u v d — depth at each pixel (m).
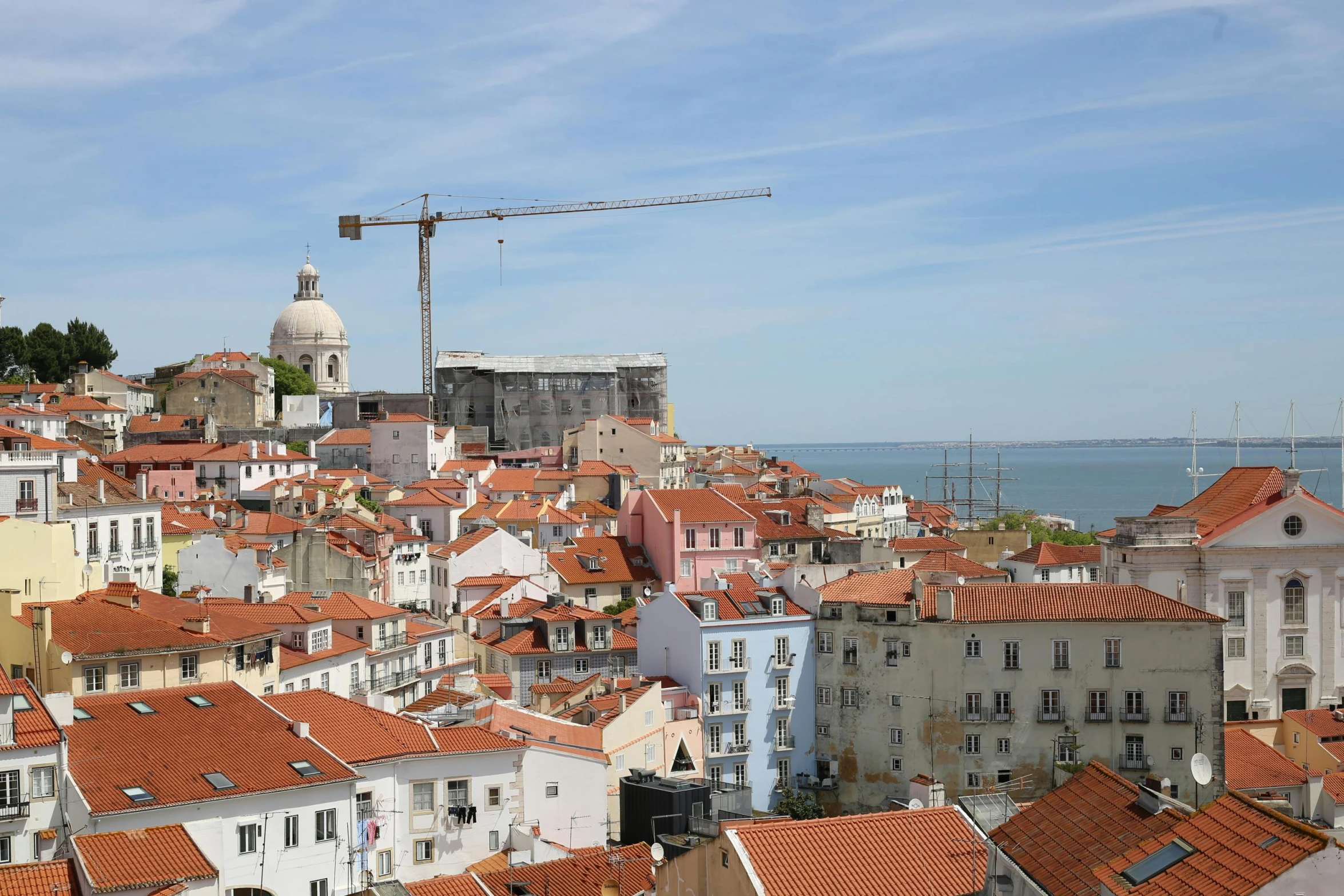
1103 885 44.97
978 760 120.19
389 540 194.00
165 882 66.94
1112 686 119.44
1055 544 175.12
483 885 77.56
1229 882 41.34
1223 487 142.75
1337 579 131.25
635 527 194.38
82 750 81.81
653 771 106.69
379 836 89.50
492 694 134.50
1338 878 40.19
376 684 134.25
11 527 109.00
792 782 128.38
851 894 55.91
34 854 77.62
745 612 130.50
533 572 186.50
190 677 106.00
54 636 100.31
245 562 159.75
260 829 81.62
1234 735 123.50
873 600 127.69
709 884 59.97
